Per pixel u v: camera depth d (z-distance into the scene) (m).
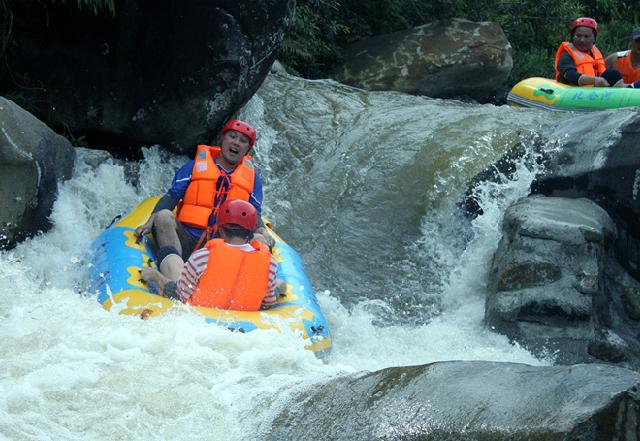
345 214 8.02
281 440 3.53
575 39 11.00
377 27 14.26
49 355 4.27
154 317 5.05
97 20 8.30
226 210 5.61
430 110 9.34
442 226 7.69
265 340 4.78
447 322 6.98
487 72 12.57
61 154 7.41
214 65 8.23
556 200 7.17
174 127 8.49
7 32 8.23
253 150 9.07
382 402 3.41
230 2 8.08
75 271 6.81
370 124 9.14
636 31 10.88
